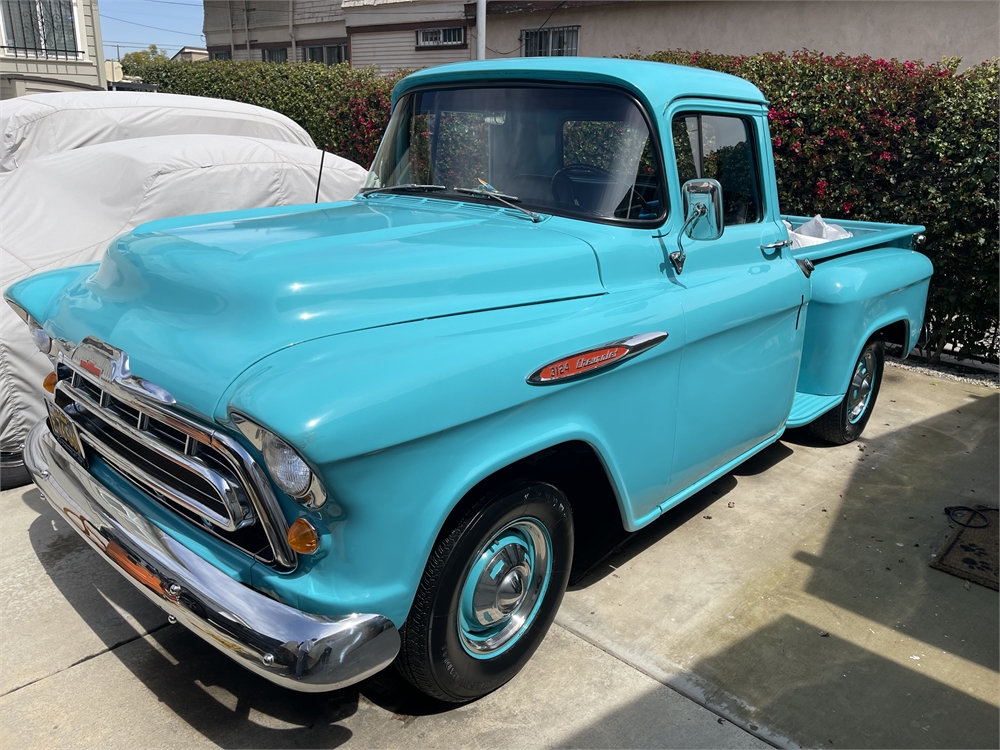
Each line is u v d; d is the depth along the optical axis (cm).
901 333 516
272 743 244
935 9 1030
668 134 308
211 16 2322
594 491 303
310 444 184
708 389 325
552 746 247
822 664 292
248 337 212
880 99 653
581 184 304
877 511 416
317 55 2045
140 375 217
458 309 244
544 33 1453
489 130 328
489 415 224
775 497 429
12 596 312
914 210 648
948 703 274
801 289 382
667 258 311
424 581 230
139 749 239
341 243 255
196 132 685
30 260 440
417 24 1636
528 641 274
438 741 247
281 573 208
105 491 251
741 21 1204
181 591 210
